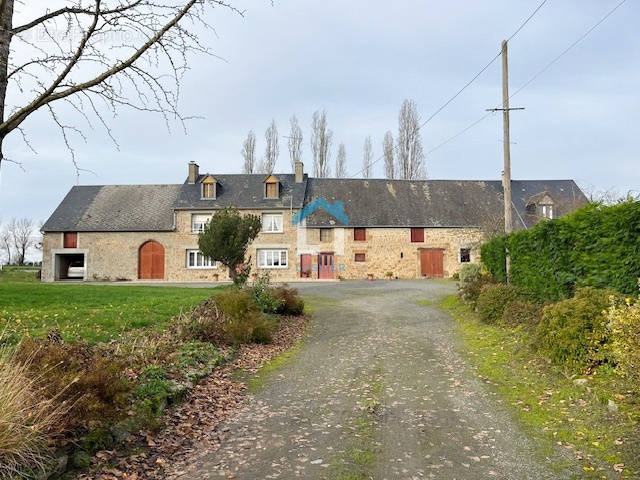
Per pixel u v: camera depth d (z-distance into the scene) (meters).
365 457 4.51
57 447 4.00
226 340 9.41
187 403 5.99
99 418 4.40
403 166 42.09
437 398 6.43
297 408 6.08
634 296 7.07
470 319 12.69
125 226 32.28
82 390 4.37
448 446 4.78
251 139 46.06
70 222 32.78
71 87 3.54
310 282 28.02
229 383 7.14
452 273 31.75
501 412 5.80
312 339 11.12
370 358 8.92
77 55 3.41
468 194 34.19
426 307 15.89
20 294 12.88
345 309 16.09
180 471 4.20
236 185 33.66
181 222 32.03
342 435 5.11
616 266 7.68
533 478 4.04
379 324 12.73
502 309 11.41
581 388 6.14
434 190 34.44
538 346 7.96
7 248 59.84
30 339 4.98
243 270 17.14
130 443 4.64
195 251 32.00
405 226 31.89
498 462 4.38
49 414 3.94
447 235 32.03
